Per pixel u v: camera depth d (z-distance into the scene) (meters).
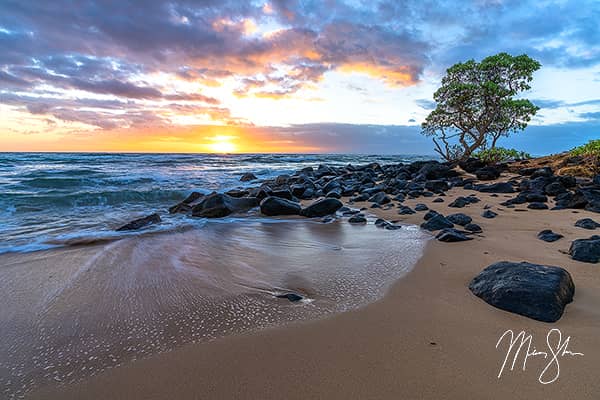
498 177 14.81
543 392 2.08
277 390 2.14
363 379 2.23
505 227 6.39
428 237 5.99
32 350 2.73
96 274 4.52
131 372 2.39
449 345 2.61
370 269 4.44
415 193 11.52
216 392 2.14
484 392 2.09
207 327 3.02
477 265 4.41
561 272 3.37
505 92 18.22
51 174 19.78
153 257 5.31
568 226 6.30
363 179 17.45
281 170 30.64
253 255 5.36
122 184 17.28
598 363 2.35
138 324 3.12
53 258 5.27
